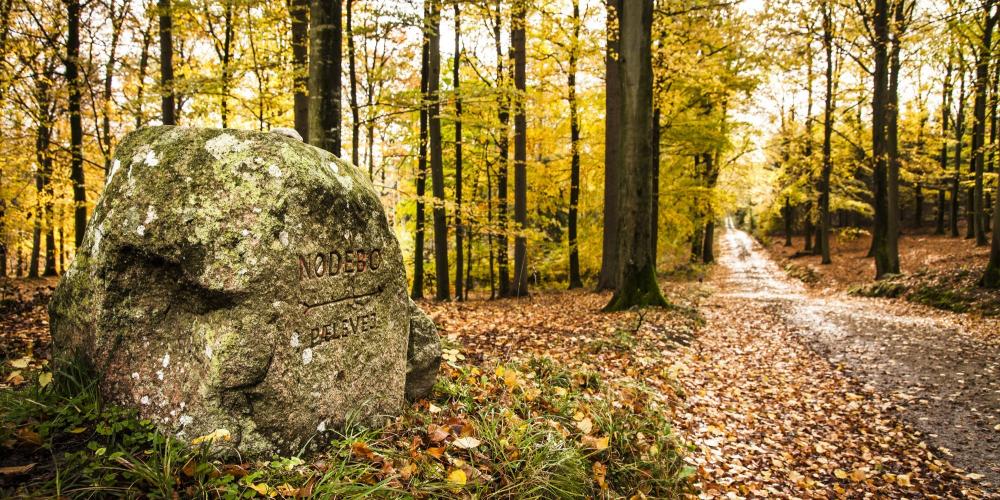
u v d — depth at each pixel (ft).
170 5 30.55
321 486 8.64
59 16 37.40
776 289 64.69
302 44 31.53
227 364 8.76
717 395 21.33
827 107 69.51
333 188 10.50
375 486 8.78
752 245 138.72
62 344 9.91
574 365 20.63
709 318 36.99
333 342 10.48
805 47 56.70
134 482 7.76
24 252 82.58
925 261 62.28
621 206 36.63
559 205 67.21
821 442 17.94
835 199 95.30
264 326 9.16
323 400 10.23
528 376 17.07
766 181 97.40
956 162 81.25
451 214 46.11
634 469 12.71
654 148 56.44
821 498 14.29
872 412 20.47
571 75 52.65
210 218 8.91
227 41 39.68
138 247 8.86
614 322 30.86
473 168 58.08
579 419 13.93
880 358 27.50
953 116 79.56
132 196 9.08
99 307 9.04
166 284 9.05
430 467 9.79
